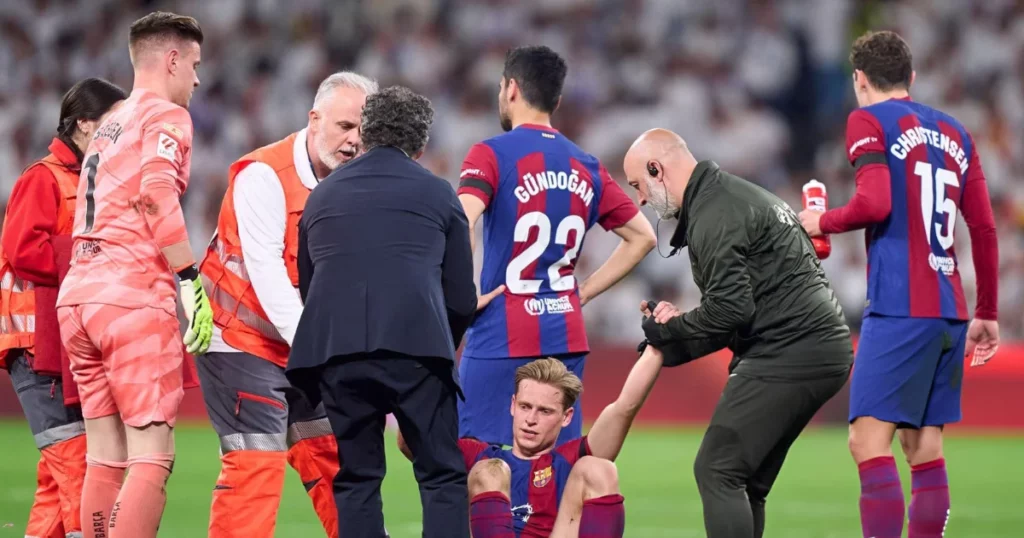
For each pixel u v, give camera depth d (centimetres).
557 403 1827
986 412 4772
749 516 1817
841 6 6881
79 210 1867
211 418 1928
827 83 6800
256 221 1875
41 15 7100
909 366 1994
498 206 1995
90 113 2012
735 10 6981
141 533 1773
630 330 5600
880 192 1978
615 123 6625
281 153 1919
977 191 2127
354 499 1681
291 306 1845
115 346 1794
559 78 2055
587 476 1791
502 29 6988
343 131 1888
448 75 6875
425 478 1686
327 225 1678
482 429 2009
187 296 1770
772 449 1870
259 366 1900
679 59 6856
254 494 1881
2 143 6612
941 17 6906
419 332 1631
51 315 1973
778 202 1881
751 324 1848
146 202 1762
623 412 1867
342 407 1661
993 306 2172
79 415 2008
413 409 1653
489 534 1772
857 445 2017
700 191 1858
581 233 2047
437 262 1681
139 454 1808
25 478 3334
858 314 5525
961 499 3181
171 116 1811
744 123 6619
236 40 7050
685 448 4275
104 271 1809
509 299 2000
